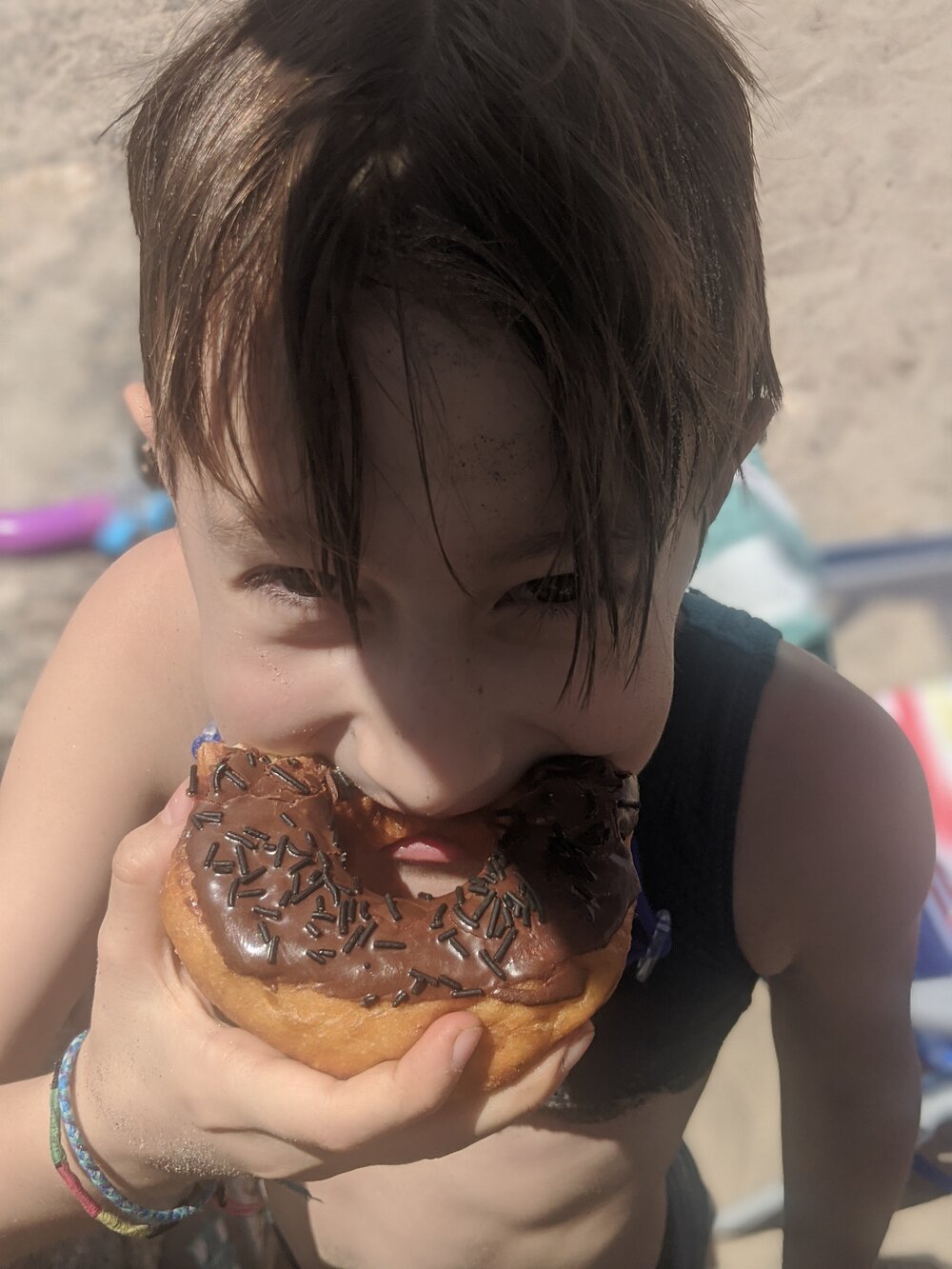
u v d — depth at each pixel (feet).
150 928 0.99
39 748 1.34
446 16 0.77
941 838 2.10
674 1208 1.62
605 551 0.78
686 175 0.82
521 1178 1.33
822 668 1.28
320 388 0.72
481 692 0.87
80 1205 1.14
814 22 2.60
